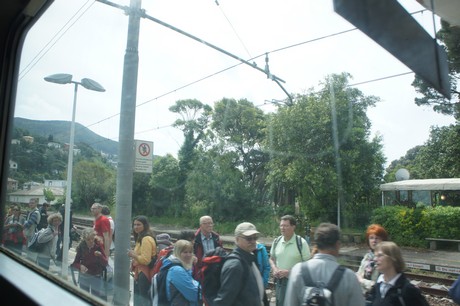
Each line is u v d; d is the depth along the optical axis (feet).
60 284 6.40
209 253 5.89
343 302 3.93
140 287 6.30
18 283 6.49
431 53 3.10
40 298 5.69
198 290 5.88
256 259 5.43
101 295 5.96
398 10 3.14
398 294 3.52
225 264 5.64
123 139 6.70
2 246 9.45
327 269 4.06
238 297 5.52
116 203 6.72
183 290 5.87
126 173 6.64
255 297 5.45
